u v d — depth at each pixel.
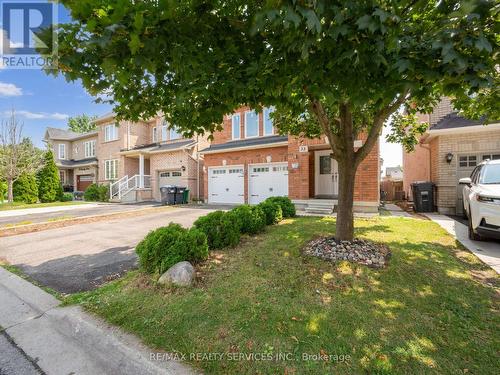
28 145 17.56
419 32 1.93
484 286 3.04
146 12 1.71
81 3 1.58
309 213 9.21
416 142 8.49
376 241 4.67
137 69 2.21
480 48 1.53
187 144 16.08
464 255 4.16
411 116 8.09
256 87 2.37
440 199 8.99
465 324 2.32
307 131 5.88
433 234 5.50
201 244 3.82
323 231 5.41
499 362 1.88
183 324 2.43
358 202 9.16
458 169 8.79
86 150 25.38
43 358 2.29
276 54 2.04
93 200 19.09
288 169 10.79
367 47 1.69
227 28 2.21
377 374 1.79
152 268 3.49
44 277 3.90
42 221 8.95
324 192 11.30
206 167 14.54
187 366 1.96
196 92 2.58
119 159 18.72
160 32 1.86
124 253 5.06
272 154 12.07
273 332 2.26
